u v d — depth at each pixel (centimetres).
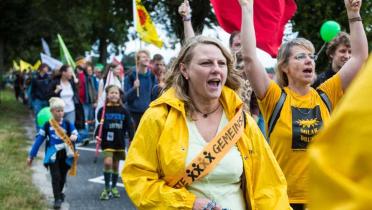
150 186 281
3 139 1257
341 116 100
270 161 294
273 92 357
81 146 1291
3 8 2892
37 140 679
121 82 1227
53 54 4231
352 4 367
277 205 283
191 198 274
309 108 362
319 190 102
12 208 632
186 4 461
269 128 363
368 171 97
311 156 104
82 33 3494
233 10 523
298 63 365
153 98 805
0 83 3222
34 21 2988
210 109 296
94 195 761
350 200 97
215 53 291
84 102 1445
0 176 796
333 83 373
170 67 304
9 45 3319
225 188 285
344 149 100
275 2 508
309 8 952
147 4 1928
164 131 284
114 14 2797
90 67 1480
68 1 2977
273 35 512
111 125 747
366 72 101
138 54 863
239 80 309
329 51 481
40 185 795
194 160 281
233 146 289
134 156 288
